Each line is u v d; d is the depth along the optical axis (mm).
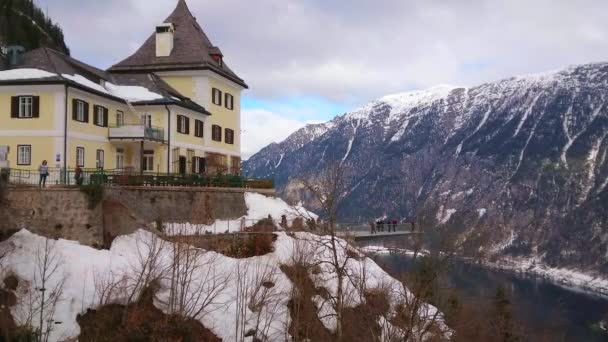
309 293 34469
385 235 53969
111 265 31859
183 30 61094
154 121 50875
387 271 44938
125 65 58656
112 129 47875
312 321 33125
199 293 30000
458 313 39031
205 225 41500
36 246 30844
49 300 28047
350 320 33719
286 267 36719
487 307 49688
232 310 31797
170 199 40906
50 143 42125
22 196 32219
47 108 42250
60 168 41781
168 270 30609
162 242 31531
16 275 29094
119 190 36438
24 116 42594
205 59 58375
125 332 28359
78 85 43125
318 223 43938
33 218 32312
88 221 33844
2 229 31328
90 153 45375
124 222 34719
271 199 50938
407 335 28781
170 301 29609
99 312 29125
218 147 60750
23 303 27984
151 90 52688
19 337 26531
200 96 57781
